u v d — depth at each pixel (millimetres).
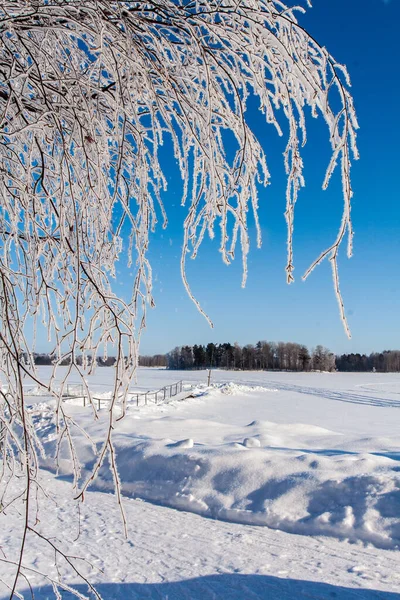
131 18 1681
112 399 1342
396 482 6969
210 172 1604
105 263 1845
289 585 5086
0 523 6410
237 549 6109
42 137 1776
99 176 1577
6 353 1632
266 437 10898
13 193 1893
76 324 1362
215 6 1754
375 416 26938
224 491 7891
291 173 1644
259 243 1754
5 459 1733
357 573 5414
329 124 1615
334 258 1407
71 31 1603
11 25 1507
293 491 7402
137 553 5879
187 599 4723
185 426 12797
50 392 1381
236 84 1800
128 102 1660
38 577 4977
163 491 8359
